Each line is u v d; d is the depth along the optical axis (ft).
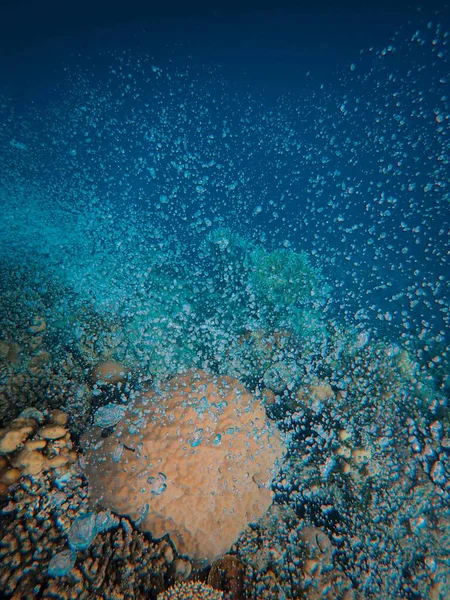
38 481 4.75
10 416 5.72
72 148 17.40
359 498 6.86
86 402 6.66
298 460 7.33
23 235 12.89
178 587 4.66
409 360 10.34
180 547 5.17
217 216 16.67
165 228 15.57
